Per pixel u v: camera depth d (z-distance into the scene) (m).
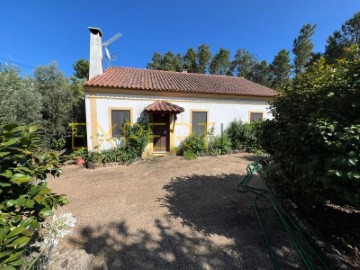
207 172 6.59
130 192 4.98
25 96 8.62
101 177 6.27
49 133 10.52
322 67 3.38
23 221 1.51
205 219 3.62
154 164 7.79
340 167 2.06
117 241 3.01
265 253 2.73
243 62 42.44
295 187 3.66
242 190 4.89
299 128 2.73
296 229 3.18
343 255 2.58
